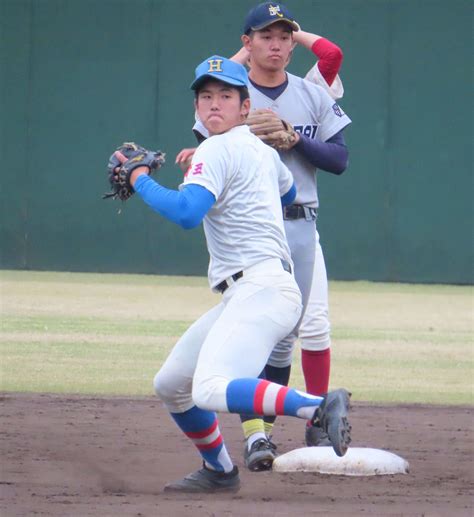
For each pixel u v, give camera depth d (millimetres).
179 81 59281
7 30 60031
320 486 17938
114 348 35906
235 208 15695
